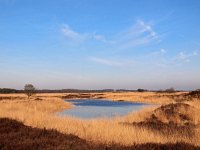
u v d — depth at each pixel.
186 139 12.45
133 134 12.62
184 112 22.08
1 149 9.85
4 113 18.34
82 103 62.31
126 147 10.51
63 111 38.53
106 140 11.81
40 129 12.88
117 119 21.38
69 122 15.41
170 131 15.99
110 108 44.97
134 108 44.56
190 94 50.62
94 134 12.60
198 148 10.34
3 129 12.77
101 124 14.96
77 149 9.92
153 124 19.22
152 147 10.45
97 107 47.78
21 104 32.06
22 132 12.28
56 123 14.86
